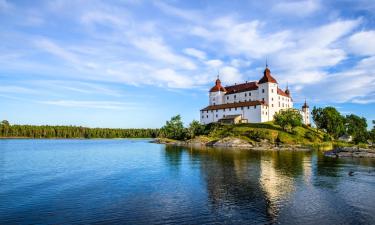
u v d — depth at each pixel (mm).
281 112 167500
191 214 30531
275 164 69062
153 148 135125
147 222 28297
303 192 40000
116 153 105375
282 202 34938
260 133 151625
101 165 69312
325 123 163500
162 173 56156
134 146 154875
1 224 27891
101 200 36125
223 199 36375
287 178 50281
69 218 29531
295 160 77875
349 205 33719
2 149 125875
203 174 54688
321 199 36344
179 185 44750
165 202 35125
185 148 134125
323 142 150125
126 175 54125
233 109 186500
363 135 136125
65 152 110688
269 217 29594
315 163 71000
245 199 36312
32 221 28703
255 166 65438
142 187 43469
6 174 55812
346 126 181250
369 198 36875
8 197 37688
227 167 64125
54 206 33656
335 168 62094
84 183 46656
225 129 174500
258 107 173125
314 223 27953
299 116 161250
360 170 59375
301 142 145250
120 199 36500
